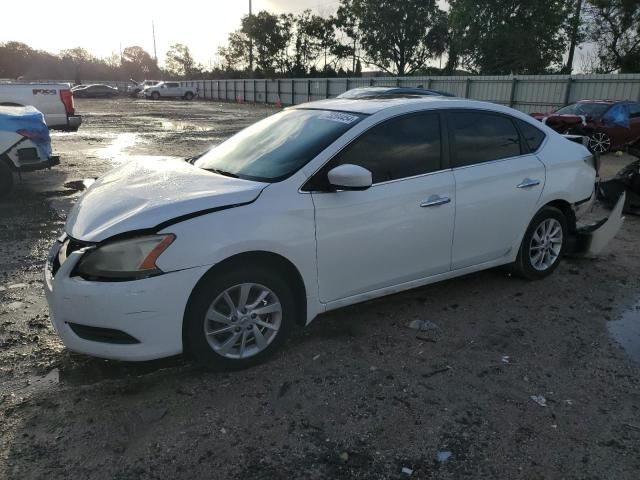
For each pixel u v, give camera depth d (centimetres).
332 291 366
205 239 308
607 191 747
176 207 313
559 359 363
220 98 5541
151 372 341
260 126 450
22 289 470
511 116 464
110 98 5781
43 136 842
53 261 329
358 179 331
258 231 323
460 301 455
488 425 292
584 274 525
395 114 392
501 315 430
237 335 335
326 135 376
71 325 314
